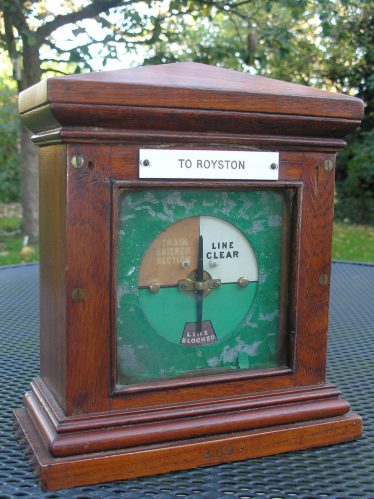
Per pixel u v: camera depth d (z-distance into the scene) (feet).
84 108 1.29
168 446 1.42
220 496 1.29
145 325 1.46
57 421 1.38
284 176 1.53
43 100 1.31
